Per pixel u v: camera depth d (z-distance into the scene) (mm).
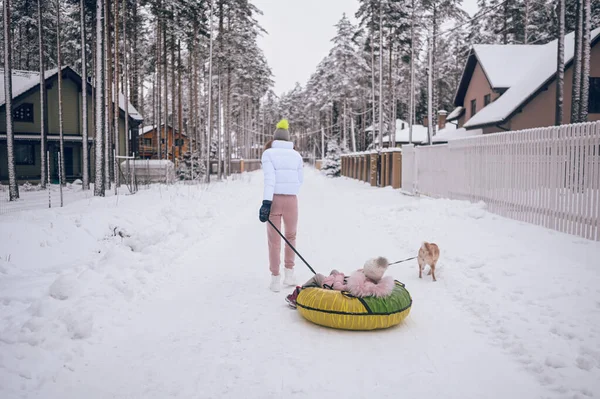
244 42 45719
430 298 5848
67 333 4402
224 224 12586
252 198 21891
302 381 3602
